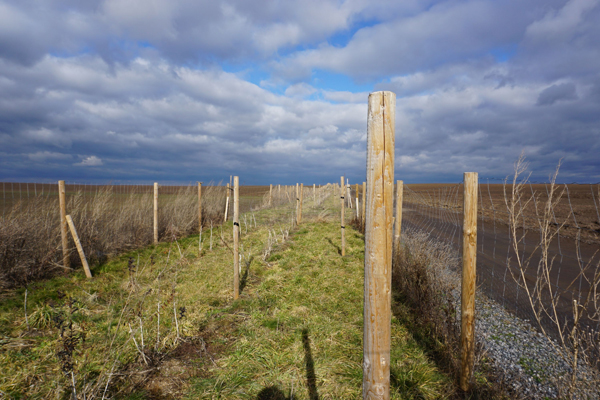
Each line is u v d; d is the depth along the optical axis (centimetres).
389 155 162
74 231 623
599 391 252
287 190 2831
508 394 284
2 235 591
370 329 169
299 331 404
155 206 939
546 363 329
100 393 285
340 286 571
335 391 293
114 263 733
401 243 594
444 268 469
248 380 312
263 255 784
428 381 300
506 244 907
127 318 426
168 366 333
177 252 840
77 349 358
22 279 577
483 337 389
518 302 491
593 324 407
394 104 162
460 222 1227
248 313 466
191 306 481
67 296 486
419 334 392
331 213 1759
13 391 290
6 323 431
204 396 287
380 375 170
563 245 892
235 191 509
